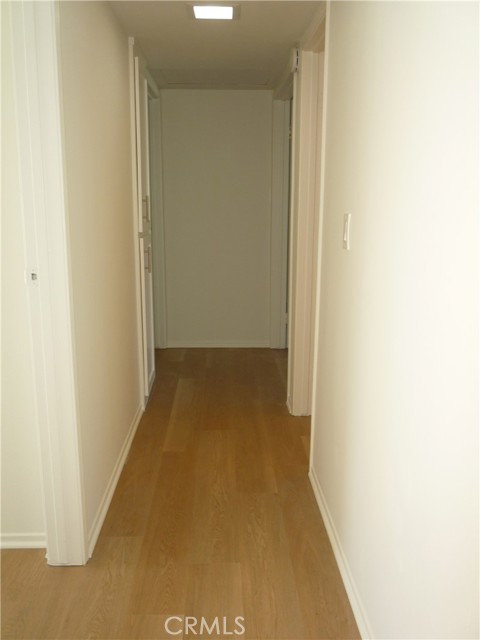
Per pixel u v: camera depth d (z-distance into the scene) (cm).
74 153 192
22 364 198
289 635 173
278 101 449
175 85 438
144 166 357
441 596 113
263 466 282
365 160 169
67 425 192
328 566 206
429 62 116
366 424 169
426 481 120
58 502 196
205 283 491
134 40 311
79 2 199
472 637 100
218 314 497
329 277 228
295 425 332
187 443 307
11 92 179
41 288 181
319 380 251
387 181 146
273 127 454
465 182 99
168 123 460
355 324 182
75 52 194
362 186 172
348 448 194
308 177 308
